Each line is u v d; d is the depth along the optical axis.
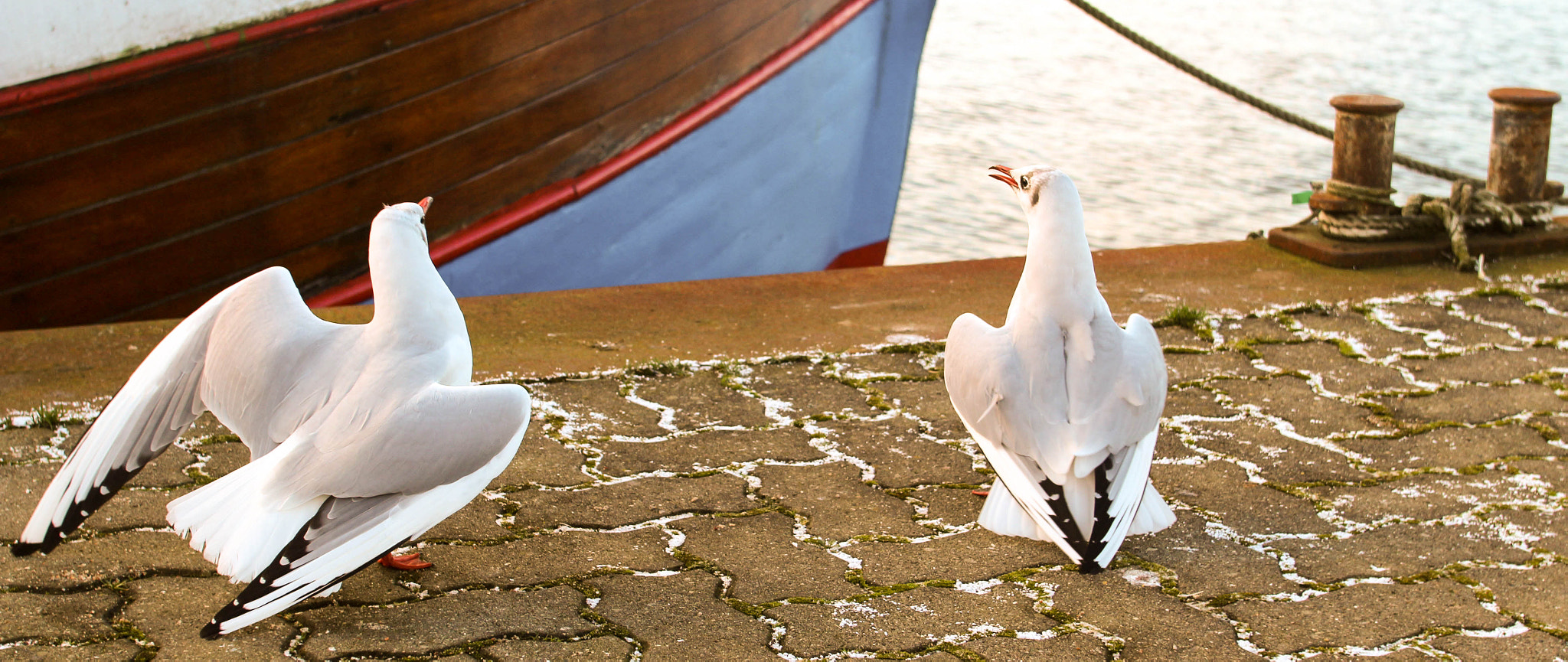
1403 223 6.61
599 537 3.53
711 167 8.09
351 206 6.46
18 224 5.57
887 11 8.92
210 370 3.08
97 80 5.46
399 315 3.03
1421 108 16.69
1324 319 5.67
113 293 5.96
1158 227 12.03
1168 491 3.91
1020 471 3.26
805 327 5.46
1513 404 4.70
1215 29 23.58
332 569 2.63
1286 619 3.14
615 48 7.09
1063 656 2.95
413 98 6.39
